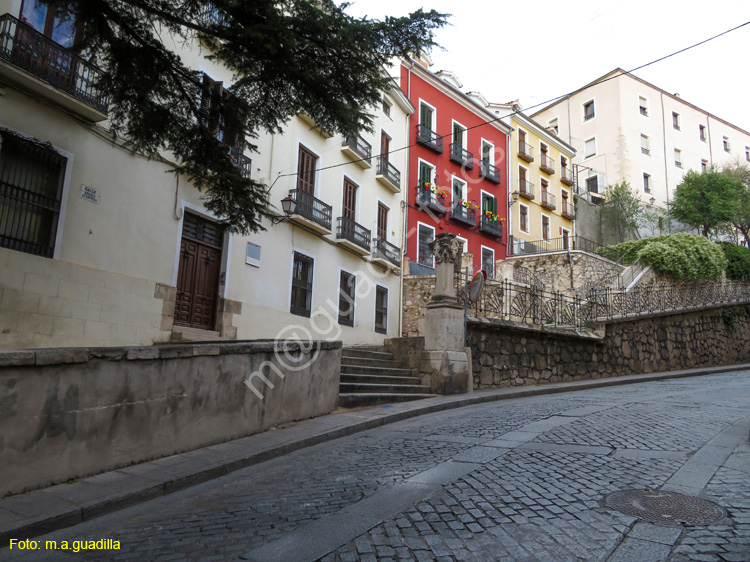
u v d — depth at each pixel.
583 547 3.31
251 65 7.14
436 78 25.89
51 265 9.53
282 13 6.43
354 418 8.48
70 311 9.80
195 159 8.05
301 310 16.73
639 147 40.16
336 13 6.51
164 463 5.65
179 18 6.77
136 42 7.01
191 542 3.68
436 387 11.63
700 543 3.27
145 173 11.52
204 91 7.62
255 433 7.29
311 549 3.43
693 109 44.94
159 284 11.67
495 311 13.62
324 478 5.26
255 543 3.59
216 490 5.07
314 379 8.74
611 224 36.03
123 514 4.45
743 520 3.61
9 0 9.04
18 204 9.23
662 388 12.52
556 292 15.60
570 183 35.22
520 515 3.90
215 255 13.77
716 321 22.20
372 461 5.88
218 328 13.44
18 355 4.56
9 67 8.73
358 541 3.54
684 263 23.00
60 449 4.89
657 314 18.34
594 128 41.44
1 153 9.00
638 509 3.91
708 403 9.08
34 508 4.22
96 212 10.41
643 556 3.14
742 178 35.75
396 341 13.09
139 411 5.70
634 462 5.23
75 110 9.94
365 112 7.61
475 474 5.04
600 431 6.78
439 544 3.45
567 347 15.20
